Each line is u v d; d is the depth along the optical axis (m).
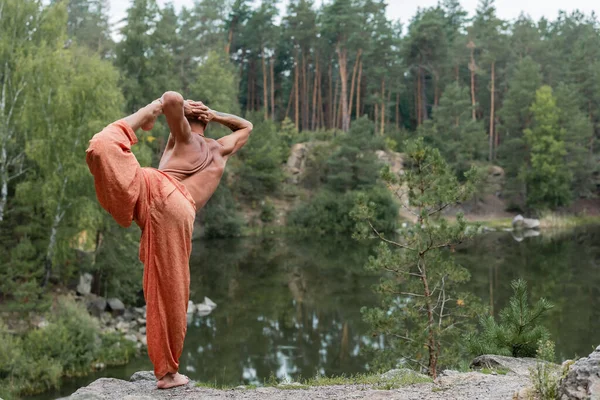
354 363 21.23
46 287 26.36
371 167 57.69
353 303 30.08
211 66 55.28
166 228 7.61
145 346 24.25
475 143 66.12
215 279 36.62
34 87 25.45
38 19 27.50
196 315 28.67
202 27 69.12
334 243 50.75
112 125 7.41
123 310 27.61
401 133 73.31
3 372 19.27
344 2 70.69
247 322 27.22
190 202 7.89
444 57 75.88
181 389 7.98
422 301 13.88
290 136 67.94
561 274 34.59
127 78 44.84
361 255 44.59
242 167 59.31
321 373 20.08
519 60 76.25
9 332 22.23
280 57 85.19
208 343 24.12
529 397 6.25
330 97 81.69
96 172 7.20
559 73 76.56
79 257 28.34
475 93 82.38
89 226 24.67
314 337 24.67
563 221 61.09
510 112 67.44
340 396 7.76
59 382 19.53
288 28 77.62
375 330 13.94
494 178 66.44
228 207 55.41
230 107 57.50
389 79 79.12
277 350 23.00
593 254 41.81
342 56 73.19
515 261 39.16
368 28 72.31
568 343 21.75
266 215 59.00
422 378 9.00
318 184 62.75
